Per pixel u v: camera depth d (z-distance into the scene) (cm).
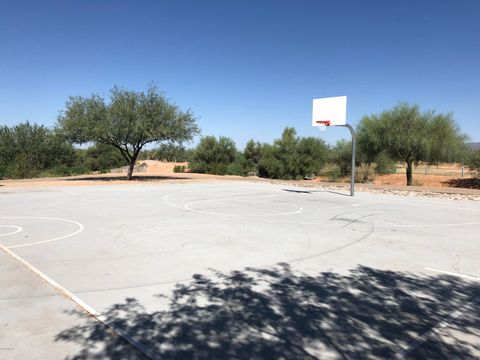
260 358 343
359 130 2903
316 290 512
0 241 795
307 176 3797
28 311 436
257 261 654
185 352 352
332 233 899
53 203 1467
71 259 656
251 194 1883
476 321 421
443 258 680
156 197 1712
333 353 352
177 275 573
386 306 460
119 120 2611
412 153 2708
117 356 343
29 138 4256
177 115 2805
